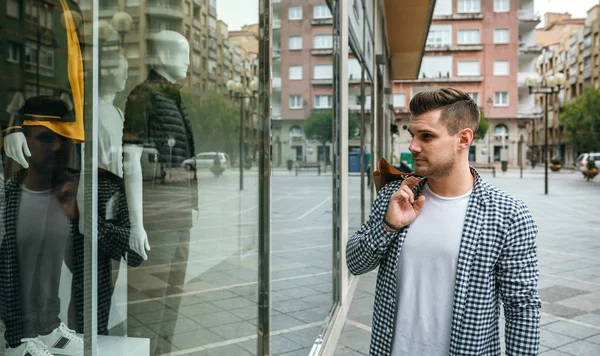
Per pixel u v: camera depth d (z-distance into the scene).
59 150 1.18
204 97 1.92
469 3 47.84
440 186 1.60
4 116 1.05
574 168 47.16
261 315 2.41
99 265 1.36
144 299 1.58
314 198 3.59
